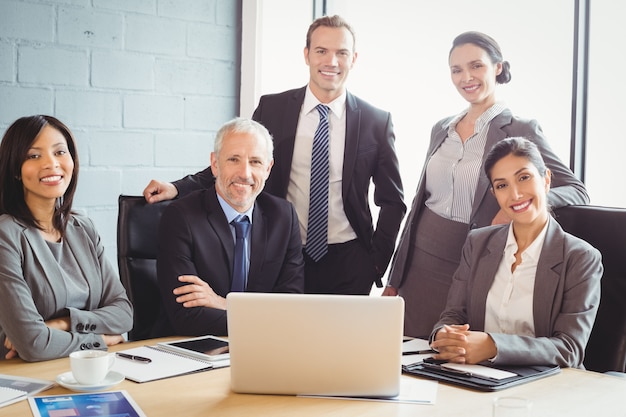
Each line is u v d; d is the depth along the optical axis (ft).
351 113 9.82
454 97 11.08
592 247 7.34
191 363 6.48
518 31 10.14
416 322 9.66
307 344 5.72
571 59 9.57
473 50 9.15
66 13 10.46
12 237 7.07
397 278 9.93
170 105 11.48
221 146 8.34
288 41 12.50
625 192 9.30
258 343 5.73
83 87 10.68
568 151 9.62
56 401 5.44
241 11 12.10
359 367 5.72
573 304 7.11
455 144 9.54
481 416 5.36
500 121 9.20
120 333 7.43
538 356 6.60
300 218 9.88
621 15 9.19
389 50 11.73
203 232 8.27
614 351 7.55
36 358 6.60
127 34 11.00
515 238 7.56
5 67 10.05
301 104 9.93
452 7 10.93
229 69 12.07
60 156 7.42
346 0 12.28
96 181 10.87
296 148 9.87
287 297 5.71
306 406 5.55
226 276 8.32
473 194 9.22
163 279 8.19
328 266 9.84
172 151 11.55
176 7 11.43
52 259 7.29
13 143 7.30
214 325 7.77
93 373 5.73
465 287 7.80
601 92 9.37
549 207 7.73
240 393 5.80
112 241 11.09
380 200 10.03
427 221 9.64
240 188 8.27
